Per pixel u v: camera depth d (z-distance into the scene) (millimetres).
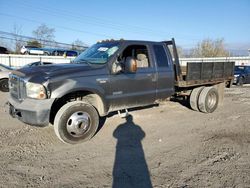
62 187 3527
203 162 4352
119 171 4008
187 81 7324
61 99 5312
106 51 5910
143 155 4633
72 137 5027
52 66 5348
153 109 8414
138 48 6371
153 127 6395
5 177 3760
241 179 3777
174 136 5727
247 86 18797
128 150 4867
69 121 4980
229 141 5434
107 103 5613
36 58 29828
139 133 5895
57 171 3988
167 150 4883
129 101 6055
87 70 5285
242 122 7047
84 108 5125
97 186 3566
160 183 3645
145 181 3701
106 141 5340
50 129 6043
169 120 7102
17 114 5012
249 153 4777
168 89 6906
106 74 5520
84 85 5121
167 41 7367
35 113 4637
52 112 5352
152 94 6508
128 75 5918
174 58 7266
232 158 4535
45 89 4680
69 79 4957
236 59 36906
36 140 5336
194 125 6664
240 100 11023
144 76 6250
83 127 5129
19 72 5211
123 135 5730
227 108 9023
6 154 4598
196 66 7539
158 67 6617
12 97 5402
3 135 5613
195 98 7969
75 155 4609
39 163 4258
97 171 4004
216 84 8898
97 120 5340
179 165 4227
